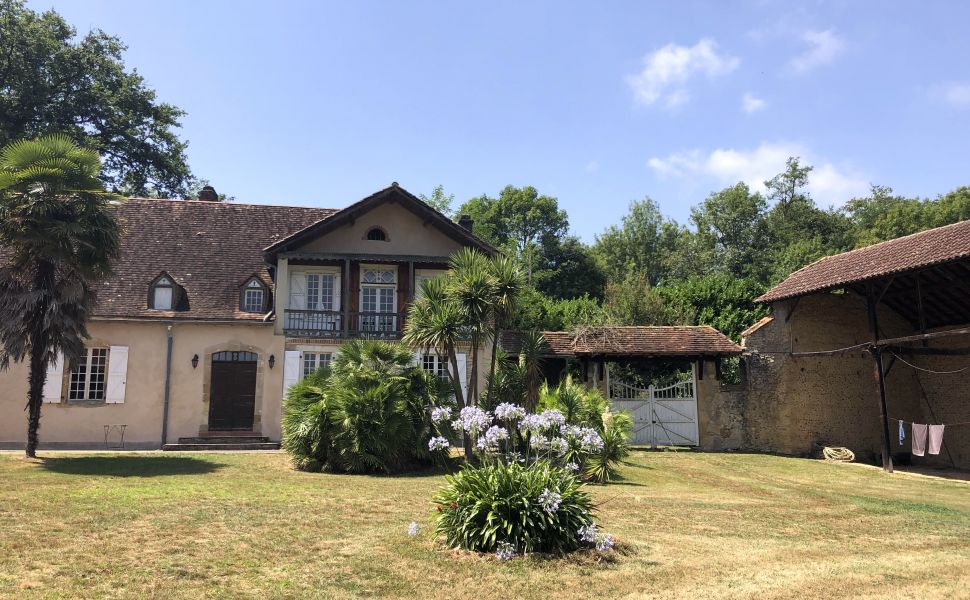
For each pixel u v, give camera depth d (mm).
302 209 24391
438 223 20938
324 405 14195
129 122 32781
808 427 21812
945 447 22531
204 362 19516
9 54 29375
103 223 14352
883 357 23172
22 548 6957
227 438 18953
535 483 7887
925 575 7238
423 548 7570
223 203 23859
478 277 14703
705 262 48094
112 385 18969
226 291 20562
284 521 8719
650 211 53656
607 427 14289
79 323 14664
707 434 21922
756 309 27828
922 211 43469
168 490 10719
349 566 6824
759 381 22172
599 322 25969
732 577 6926
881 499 13344
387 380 14523
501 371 16266
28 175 13469
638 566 7207
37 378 14594
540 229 51344
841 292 23141
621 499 11719
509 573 6773
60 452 16297
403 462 14406
